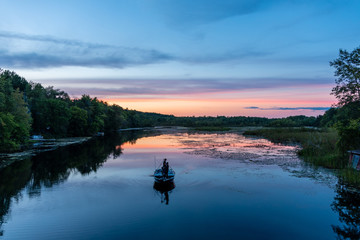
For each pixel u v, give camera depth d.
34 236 12.55
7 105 41.62
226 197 17.77
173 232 12.80
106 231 13.00
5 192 19.52
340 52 29.50
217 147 45.38
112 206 16.42
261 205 16.30
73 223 13.95
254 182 21.31
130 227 13.41
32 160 33.19
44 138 65.00
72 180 22.97
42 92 76.50
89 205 16.62
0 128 36.66
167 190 19.53
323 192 18.61
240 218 14.38
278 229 13.04
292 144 48.91
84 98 94.19
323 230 12.95
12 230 13.18
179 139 64.31
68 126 76.38
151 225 13.59
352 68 28.78
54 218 14.65
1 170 27.22
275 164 28.73
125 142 58.22
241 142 53.84
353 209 15.52
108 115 106.94
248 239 12.05
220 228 13.16
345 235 12.42
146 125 171.00
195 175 23.91
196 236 12.35
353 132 27.33
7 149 40.03
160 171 22.48
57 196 18.52
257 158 32.81
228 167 27.41
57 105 68.25
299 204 16.34
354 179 20.36
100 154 38.75
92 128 82.25
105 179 23.23
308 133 58.62
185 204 16.61
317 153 32.22
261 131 74.12
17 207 16.36
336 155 28.33
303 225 13.46
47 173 25.77
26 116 44.81
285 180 21.80
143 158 34.53
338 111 32.34
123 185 21.22
